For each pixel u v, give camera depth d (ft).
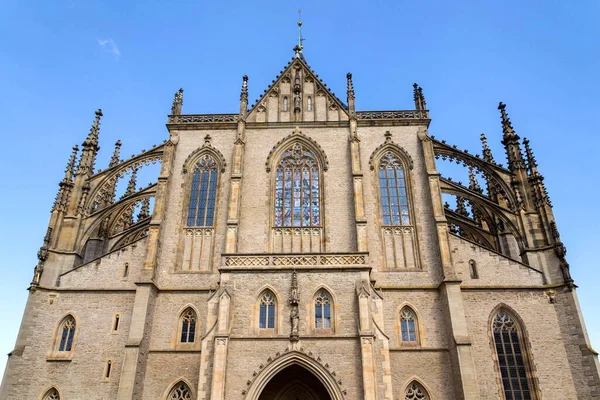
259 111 214.69
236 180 189.67
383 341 142.41
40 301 172.86
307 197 193.47
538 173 194.49
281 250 182.70
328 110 214.07
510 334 166.20
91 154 209.26
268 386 154.92
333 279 152.46
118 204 199.72
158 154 210.38
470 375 149.48
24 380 160.35
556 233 179.22
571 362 159.53
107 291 175.11
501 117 214.28
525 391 157.28
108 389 158.40
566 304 167.63
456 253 179.01
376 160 200.03
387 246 183.52
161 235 184.14
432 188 188.55
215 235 186.50
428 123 207.72
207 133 208.64
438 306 168.96
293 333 141.69
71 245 187.01
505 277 174.40
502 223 211.41
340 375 136.87
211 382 135.74
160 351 163.02
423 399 154.81
